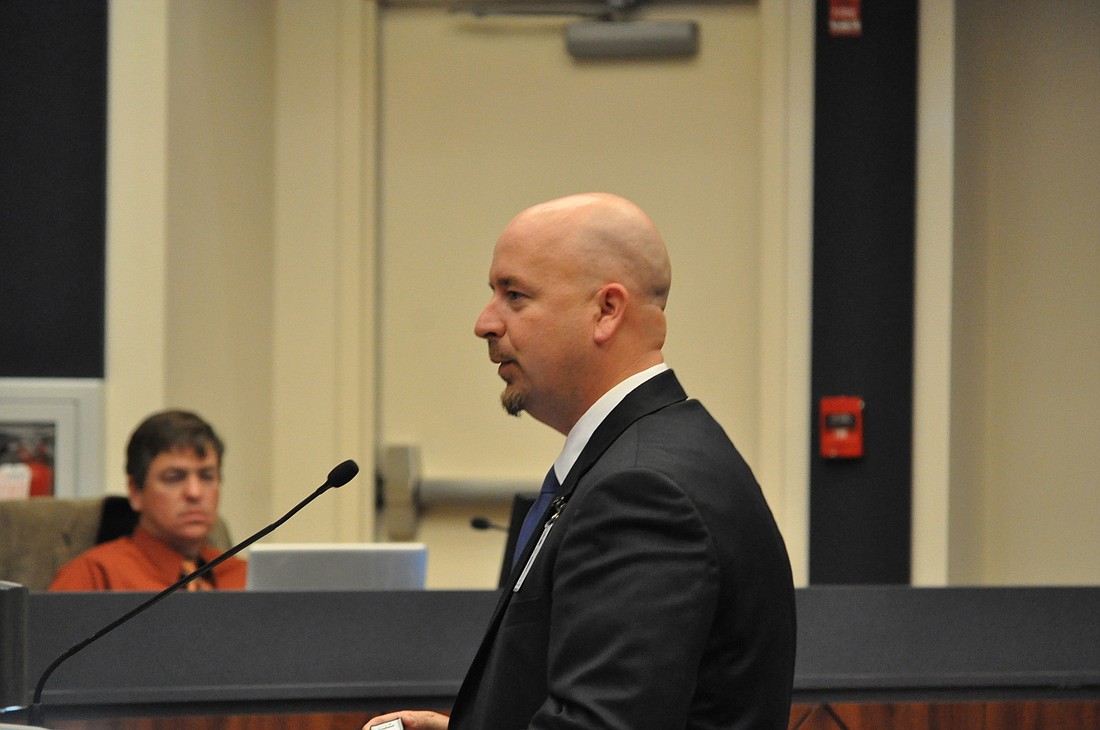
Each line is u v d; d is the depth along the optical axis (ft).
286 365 24.77
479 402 25.53
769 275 23.91
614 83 25.25
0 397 20.93
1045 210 23.85
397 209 25.61
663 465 7.23
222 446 17.46
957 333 23.47
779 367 23.77
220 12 22.76
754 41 24.84
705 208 25.02
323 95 24.63
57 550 17.37
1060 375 23.77
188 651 10.27
